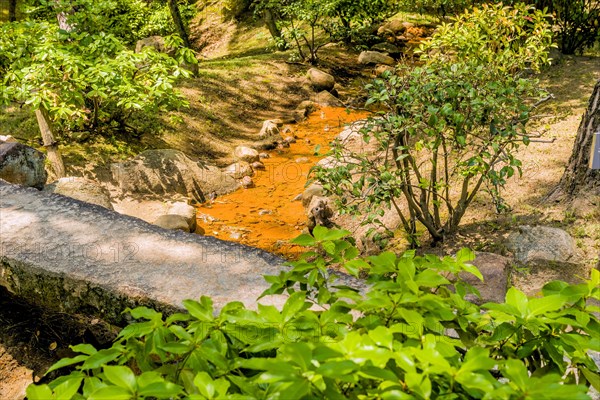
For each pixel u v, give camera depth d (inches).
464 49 262.2
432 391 53.3
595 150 125.0
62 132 298.2
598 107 192.7
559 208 203.6
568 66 376.5
